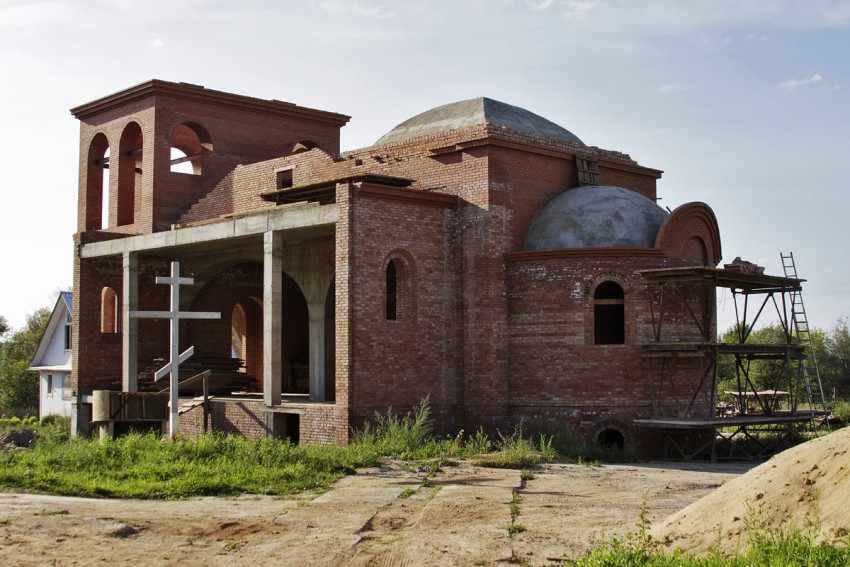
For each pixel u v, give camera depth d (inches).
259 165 1305.4
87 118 1499.8
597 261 1038.4
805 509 418.9
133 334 1325.0
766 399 1205.1
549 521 545.6
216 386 1352.1
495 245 1064.8
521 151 1101.7
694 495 658.2
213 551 466.0
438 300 1080.2
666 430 1022.4
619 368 1029.8
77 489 622.5
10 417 2212.1
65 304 2033.7
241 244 1261.1
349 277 1005.2
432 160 1122.7
